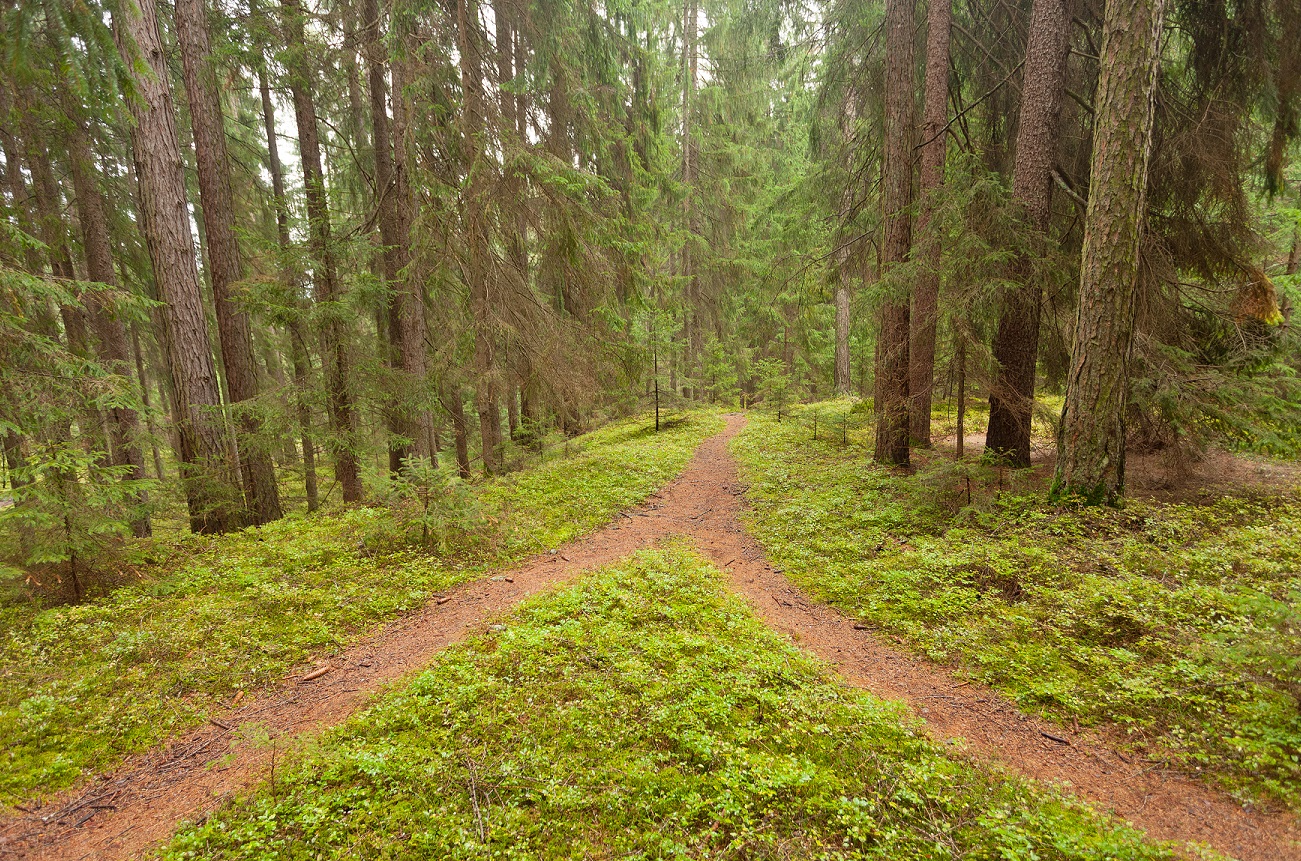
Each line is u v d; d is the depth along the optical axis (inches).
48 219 445.7
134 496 285.1
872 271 621.0
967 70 501.4
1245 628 184.5
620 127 587.5
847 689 189.9
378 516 340.8
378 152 501.0
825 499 411.2
